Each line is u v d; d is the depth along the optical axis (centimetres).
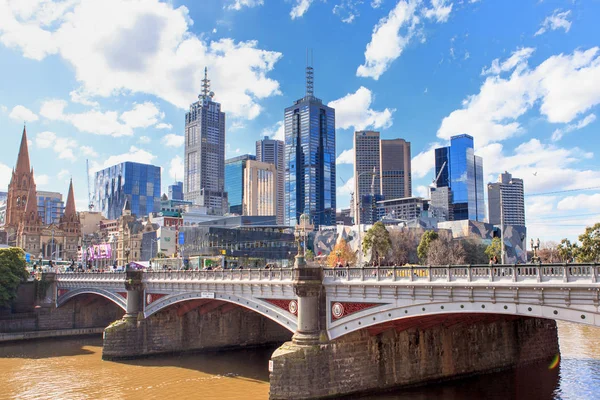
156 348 7975
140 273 8094
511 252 19262
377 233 13225
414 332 5778
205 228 17862
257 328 9006
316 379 5116
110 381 6475
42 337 10038
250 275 6194
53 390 6097
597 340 8456
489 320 5797
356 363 5341
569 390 5534
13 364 7650
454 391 5503
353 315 5100
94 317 11062
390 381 5516
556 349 7125
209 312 8512
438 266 4491
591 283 3594
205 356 8119
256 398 5578
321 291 5384
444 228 19188
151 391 5969
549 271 3866
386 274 4875
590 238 7275
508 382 5853
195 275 7069
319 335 5297
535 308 3912
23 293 10769
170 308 8138
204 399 5588
